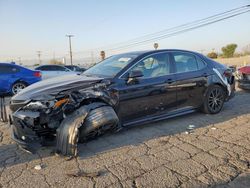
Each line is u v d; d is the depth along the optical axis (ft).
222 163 11.65
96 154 13.00
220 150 13.05
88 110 12.94
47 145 13.15
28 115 12.70
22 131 13.14
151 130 16.34
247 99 25.39
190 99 18.33
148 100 16.16
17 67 34.65
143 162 11.97
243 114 19.66
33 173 11.28
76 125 12.41
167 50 17.89
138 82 15.71
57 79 15.49
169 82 17.01
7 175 11.17
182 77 17.72
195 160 12.01
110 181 10.41
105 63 17.81
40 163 12.22
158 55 17.24
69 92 13.28
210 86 19.22
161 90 16.62
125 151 13.28
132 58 16.39
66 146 12.44
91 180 10.53
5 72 33.71
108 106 13.91
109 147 13.83
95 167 11.62
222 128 16.48
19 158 12.85
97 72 16.70
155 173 10.93
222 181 10.19
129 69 15.70
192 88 18.25
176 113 17.78
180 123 17.65
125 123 15.52
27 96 13.35
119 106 14.99
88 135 13.20
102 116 13.16
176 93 17.46
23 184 10.39
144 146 13.84
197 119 18.52
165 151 13.12
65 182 10.46
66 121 12.76
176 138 14.89
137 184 10.14
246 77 28.19
